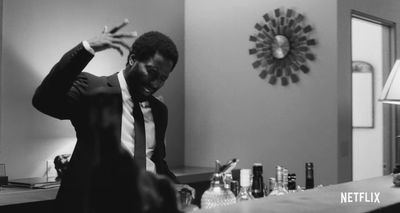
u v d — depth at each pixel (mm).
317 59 3627
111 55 3695
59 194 1328
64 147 3385
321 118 3605
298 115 3717
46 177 3186
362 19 3977
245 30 3998
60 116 1428
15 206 2631
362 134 4840
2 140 3014
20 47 3104
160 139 1624
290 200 982
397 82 2121
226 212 843
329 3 3572
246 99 3998
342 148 3578
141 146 1463
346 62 3641
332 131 3551
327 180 3572
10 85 3053
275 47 3820
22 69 3117
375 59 4793
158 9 4109
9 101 3051
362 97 4848
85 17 3516
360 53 4875
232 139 4078
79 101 1383
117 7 3758
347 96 3650
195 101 4301
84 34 3506
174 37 4262
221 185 1365
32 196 2621
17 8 3082
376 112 4766
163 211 471
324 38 3596
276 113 3832
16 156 3092
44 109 1389
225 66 4121
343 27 3613
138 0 3932
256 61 3928
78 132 1387
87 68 3535
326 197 1026
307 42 3670
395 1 4387
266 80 3881
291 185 1671
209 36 4219
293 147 3738
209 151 4211
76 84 1412
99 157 475
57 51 3324
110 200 469
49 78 1325
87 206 479
